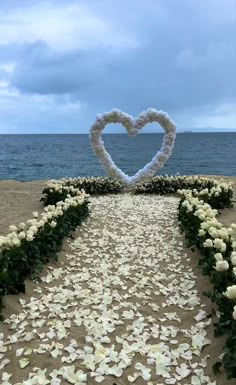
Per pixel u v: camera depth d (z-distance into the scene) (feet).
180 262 18.78
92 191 39.42
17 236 16.35
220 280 13.07
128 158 135.44
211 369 10.19
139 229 25.18
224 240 16.05
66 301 14.55
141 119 39.04
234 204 32.83
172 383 9.71
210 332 11.94
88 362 10.50
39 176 79.71
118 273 17.48
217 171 89.04
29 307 13.83
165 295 15.06
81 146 243.81
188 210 22.21
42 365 10.53
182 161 117.19
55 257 17.93
